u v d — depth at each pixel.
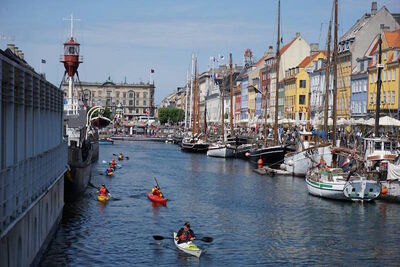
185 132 189.62
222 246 42.03
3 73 24.14
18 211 26.08
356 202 58.94
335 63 75.44
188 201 61.06
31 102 30.44
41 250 34.88
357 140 83.31
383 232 46.44
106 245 41.00
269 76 174.62
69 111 91.38
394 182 58.56
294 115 148.38
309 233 46.19
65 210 53.28
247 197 63.88
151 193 63.62
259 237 44.81
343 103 122.31
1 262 22.61
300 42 166.00
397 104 97.44
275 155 99.12
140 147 171.88
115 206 56.41
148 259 38.06
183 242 40.66
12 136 25.84
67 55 92.94
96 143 113.50
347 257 39.62
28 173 28.61
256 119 150.62
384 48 104.69
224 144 128.88
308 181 65.88
